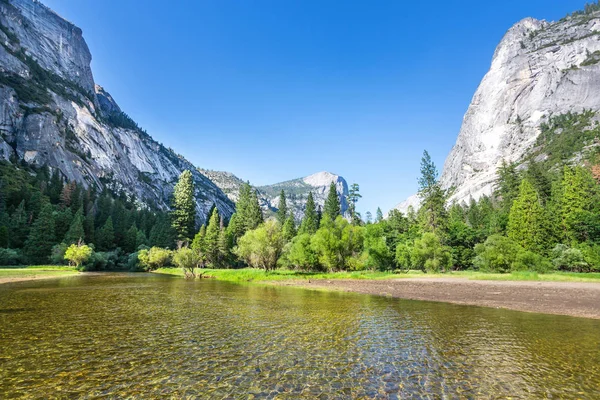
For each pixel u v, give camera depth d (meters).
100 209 124.88
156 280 53.81
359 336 16.12
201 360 12.20
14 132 146.12
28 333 15.87
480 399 9.04
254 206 102.56
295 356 12.83
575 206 63.22
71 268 75.31
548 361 12.45
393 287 41.41
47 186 120.00
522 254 55.56
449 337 16.02
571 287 37.22
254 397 9.02
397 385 10.00
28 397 8.88
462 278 52.03
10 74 168.25
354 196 103.62
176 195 102.50
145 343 14.43
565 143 159.88
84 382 9.98
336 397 9.08
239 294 33.91
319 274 61.88
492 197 134.50
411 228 85.00
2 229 76.94
